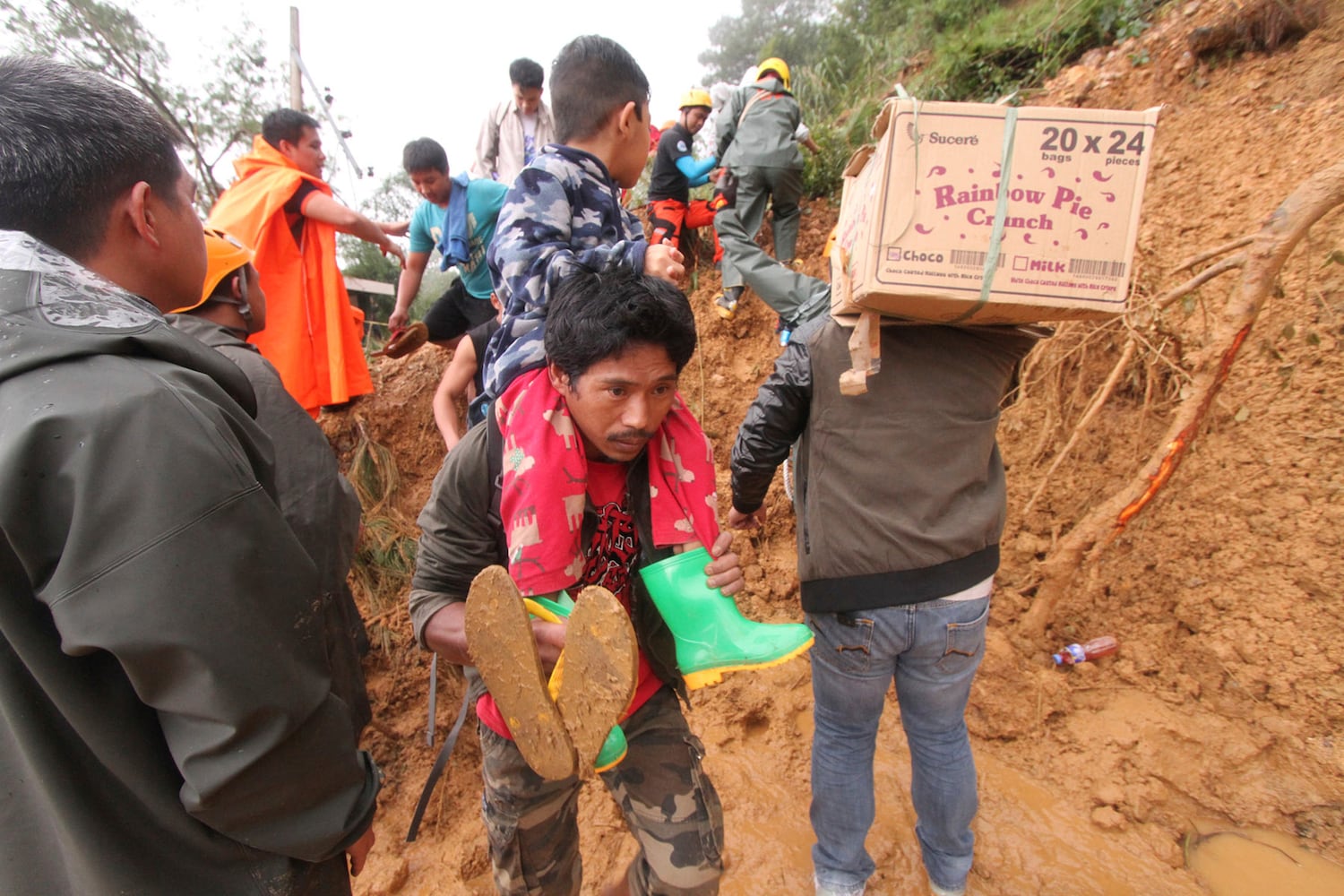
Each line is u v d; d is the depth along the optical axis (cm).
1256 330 311
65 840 91
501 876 167
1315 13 361
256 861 101
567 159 174
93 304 90
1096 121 129
